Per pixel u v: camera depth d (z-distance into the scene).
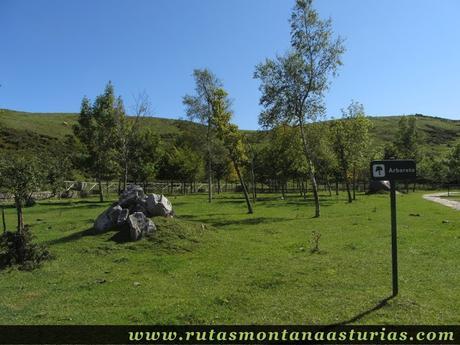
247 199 33.94
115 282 12.08
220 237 19.00
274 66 32.97
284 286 10.76
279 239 19.33
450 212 30.78
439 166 86.44
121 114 52.59
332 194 65.38
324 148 48.59
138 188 20.81
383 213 30.69
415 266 12.62
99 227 19.00
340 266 12.84
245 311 8.92
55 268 13.96
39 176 16.52
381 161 9.01
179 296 10.40
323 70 32.88
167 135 122.12
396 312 8.41
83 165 51.12
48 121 130.50
